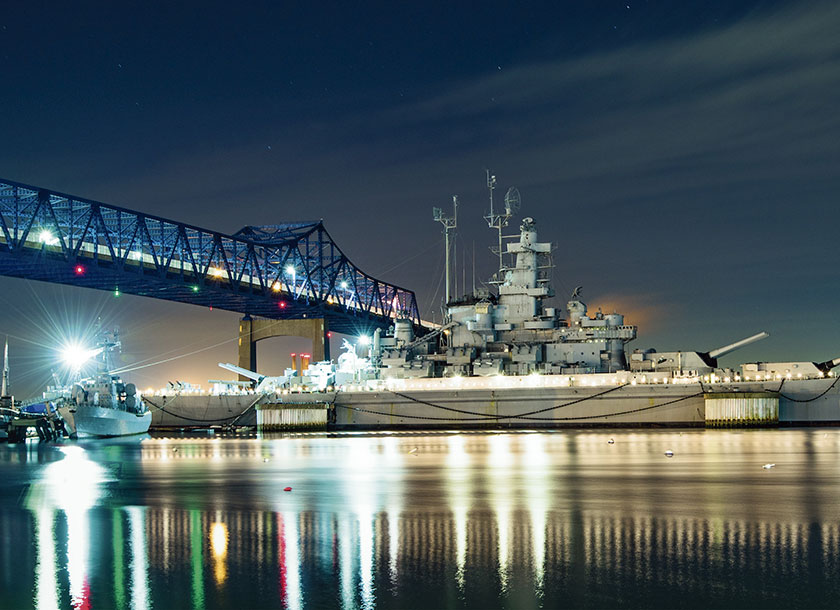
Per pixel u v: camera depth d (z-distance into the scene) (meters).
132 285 155.50
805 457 75.75
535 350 115.69
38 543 44.56
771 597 34.34
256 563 40.00
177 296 171.75
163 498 58.78
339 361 129.12
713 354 114.50
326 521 49.12
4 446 110.81
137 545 43.81
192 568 39.38
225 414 130.38
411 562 39.72
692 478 63.69
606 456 78.75
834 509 51.06
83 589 36.53
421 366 121.06
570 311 118.00
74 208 136.62
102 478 70.88
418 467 73.56
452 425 115.38
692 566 38.56
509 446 90.69
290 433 121.50
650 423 108.88
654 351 115.31
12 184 124.75
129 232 147.62
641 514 49.91
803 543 42.56
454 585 36.31
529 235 120.62
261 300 186.75
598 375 110.69
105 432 120.81
